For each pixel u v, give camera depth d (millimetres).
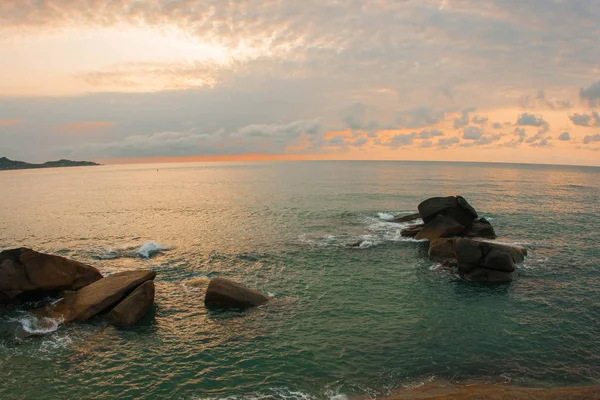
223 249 36188
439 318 21672
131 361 17500
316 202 66750
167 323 21078
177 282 27453
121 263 32000
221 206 64562
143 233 43812
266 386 15625
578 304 23453
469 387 15391
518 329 20344
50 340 19109
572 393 13906
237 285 23797
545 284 26719
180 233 43500
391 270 29922
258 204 65812
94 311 21188
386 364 17141
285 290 25969
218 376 16359
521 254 31516
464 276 28031
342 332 20094
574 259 32094
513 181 114938
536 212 54781
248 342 19141
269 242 38625
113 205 68312
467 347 18562
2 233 44312
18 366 16984
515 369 16750
